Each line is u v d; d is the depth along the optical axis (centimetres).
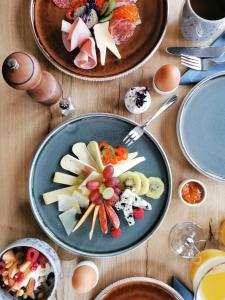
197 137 50
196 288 45
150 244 51
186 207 51
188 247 50
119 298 50
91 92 51
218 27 47
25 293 46
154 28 50
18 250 48
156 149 49
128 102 49
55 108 51
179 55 51
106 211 48
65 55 49
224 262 44
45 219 49
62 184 49
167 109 51
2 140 50
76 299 50
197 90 50
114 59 50
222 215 51
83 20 48
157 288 50
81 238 49
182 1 52
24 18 51
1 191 50
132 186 48
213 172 50
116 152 49
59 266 48
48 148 49
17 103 50
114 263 50
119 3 49
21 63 40
